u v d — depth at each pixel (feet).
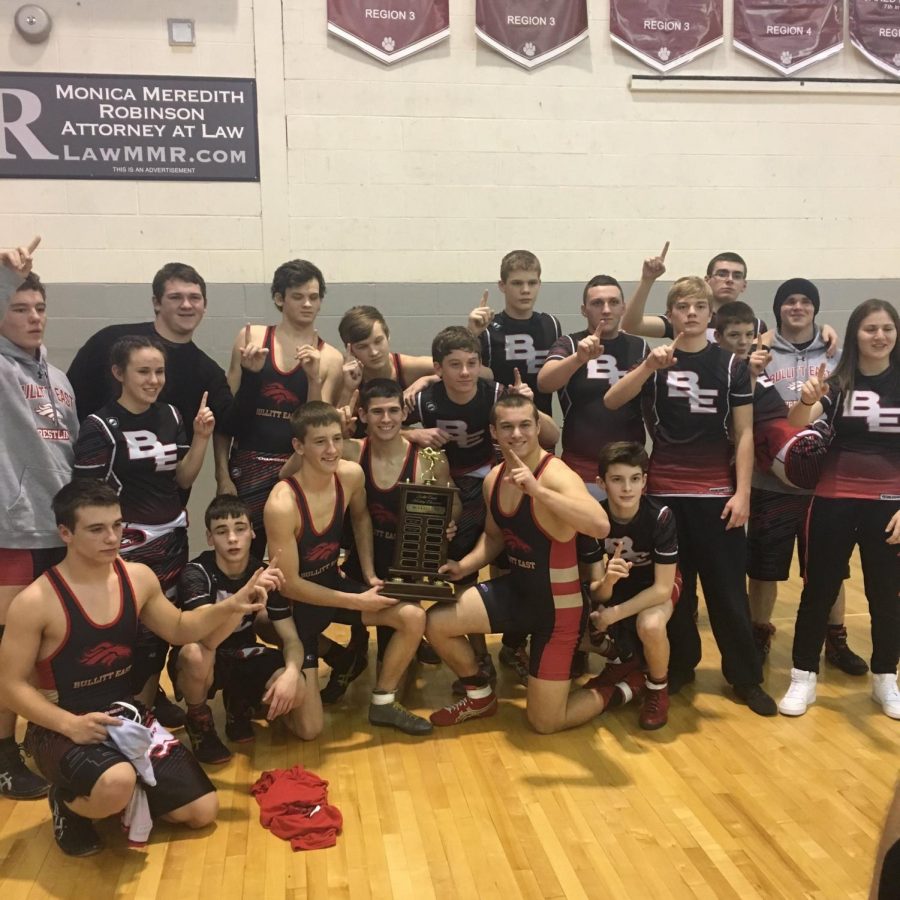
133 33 14.17
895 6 15.93
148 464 8.56
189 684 8.25
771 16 15.66
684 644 9.99
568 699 9.23
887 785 7.93
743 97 15.84
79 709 7.08
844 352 9.41
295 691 8.44
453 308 15.69
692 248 16.19
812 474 9.89
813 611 9.53
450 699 9.98
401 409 9.40
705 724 9.25
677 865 6.75
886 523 9.21
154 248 14.75
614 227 15.89
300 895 6.44
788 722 9.27
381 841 7.13
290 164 14.92
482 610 9.10
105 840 7.23
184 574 8.80
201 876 6.69
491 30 14.99
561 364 9.95
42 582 6.89
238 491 10.61
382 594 9.10
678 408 9.64
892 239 16.66
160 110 14.40
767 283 16.47
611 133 15.61
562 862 6.81
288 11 14.53
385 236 15.34
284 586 8.85
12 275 7.91
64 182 14.33
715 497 9.64
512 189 15.52
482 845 7.05
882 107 16.22
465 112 15.20
